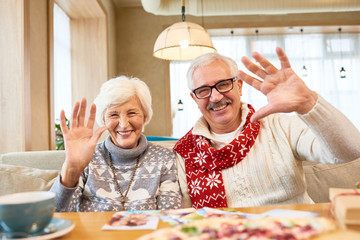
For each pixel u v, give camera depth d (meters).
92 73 4.64
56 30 4.09
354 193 0.64
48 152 1.68
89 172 1.25
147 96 1.33
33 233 0.60
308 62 6.16
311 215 0.70
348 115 6.10
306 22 5.76
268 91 0.91
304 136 1.18
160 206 1.21
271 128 1.31
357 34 6.18
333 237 0.49
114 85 1.27
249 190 1.23
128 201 1.21
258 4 4.34
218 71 1.30
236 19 5.80
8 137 2.32
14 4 2.39
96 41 4.67
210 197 1.22
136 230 0.65
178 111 5.94
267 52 6.14
